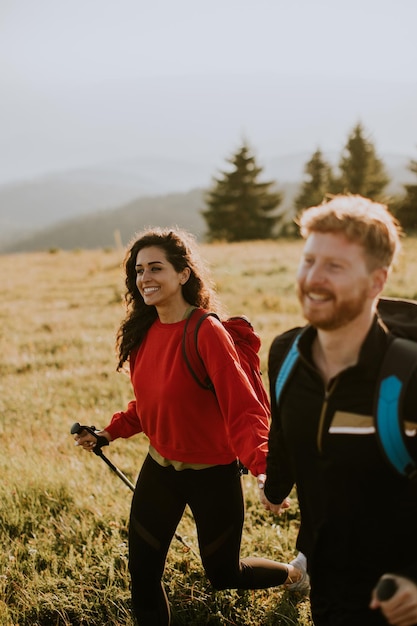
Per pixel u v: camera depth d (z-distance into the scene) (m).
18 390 8.11
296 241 35.62
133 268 3.12
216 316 2.96
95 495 4.69
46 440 6.18
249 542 4.05
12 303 16.47
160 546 2.99
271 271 19.69
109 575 3.66
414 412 1.74
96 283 19.75
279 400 2.04
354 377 1.82
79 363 9.55
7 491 4.67
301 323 11.46
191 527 4.21
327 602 2.10
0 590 3.58
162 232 3.07
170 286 2.97
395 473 1.79
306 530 2.18
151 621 2.99
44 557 3.92
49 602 3.44
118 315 13.73
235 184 57.81
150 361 3.01
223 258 23.89
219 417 2.92
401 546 1.92
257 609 3.41
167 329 2.99
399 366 1.77
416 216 48.00
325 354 1.90
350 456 1.85
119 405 7.43
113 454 5.74
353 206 1.82
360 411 1.82
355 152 56.06
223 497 2.94
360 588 2.01
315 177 61.06
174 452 2.93
